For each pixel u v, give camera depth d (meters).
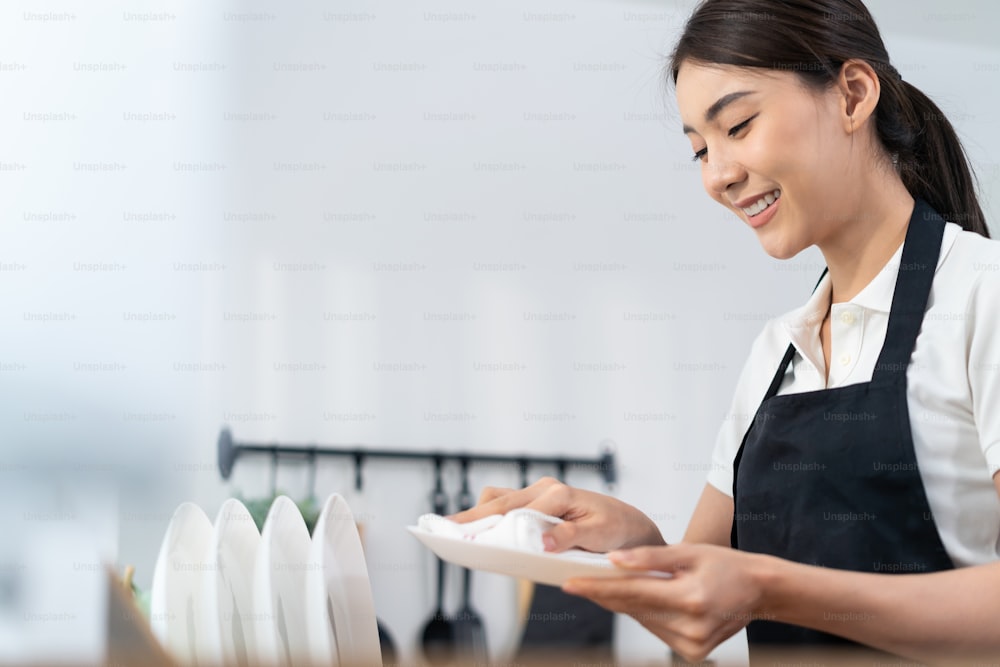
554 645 1.63
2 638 1.61
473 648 1.83
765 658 0.44
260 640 0.61
